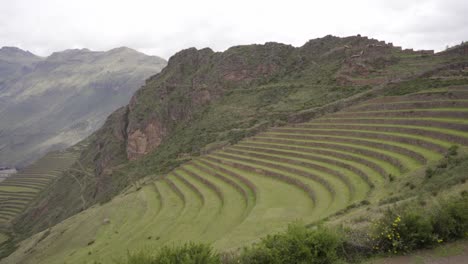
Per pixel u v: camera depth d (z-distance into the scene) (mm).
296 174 41406
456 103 38344
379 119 45031
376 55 82375
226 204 38531
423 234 11969
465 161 22547
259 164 50500
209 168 58531
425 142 31875
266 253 12094
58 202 124188
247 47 131125
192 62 138375
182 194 51469
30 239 77000
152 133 111625
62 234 60031
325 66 98500
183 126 108000
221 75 118688
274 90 97938
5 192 156750
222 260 12781
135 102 129500
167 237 34375
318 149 44906
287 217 28141
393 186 25516
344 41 109812
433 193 18375
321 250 11969
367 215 17562
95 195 106125
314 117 65938
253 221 27984
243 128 78625
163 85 126500
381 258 11852
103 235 48000
